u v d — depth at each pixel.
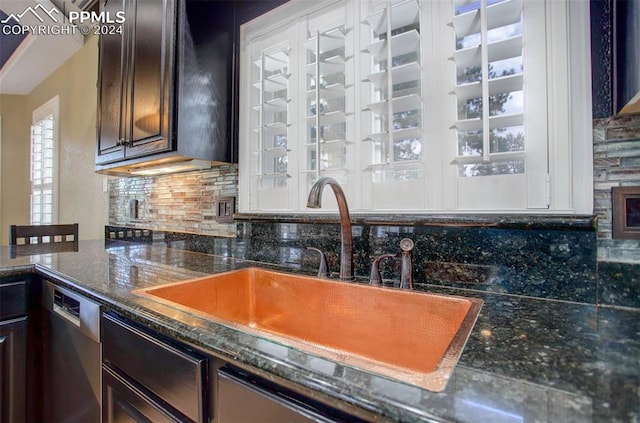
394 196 1.01
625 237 0.71
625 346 0.52
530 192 0.81
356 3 1.11
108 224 2.29
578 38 0.77
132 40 1.45
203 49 1.32
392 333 0.86
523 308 0.73
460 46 0.95
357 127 1.09
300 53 1.25
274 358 0.49
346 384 0.41
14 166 3.69
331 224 1.13
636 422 0.33
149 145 1.33
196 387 0.61
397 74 1.00
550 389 0.39
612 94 0.72
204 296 1.04
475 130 0.90
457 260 0.90
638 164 0.70
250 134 1.39
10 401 1.14
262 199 1.35
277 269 1.20
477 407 0.36
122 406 0.79
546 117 0.79
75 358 1.00
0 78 3.26
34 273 1.22
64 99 2.90
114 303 0.81
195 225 1.63
